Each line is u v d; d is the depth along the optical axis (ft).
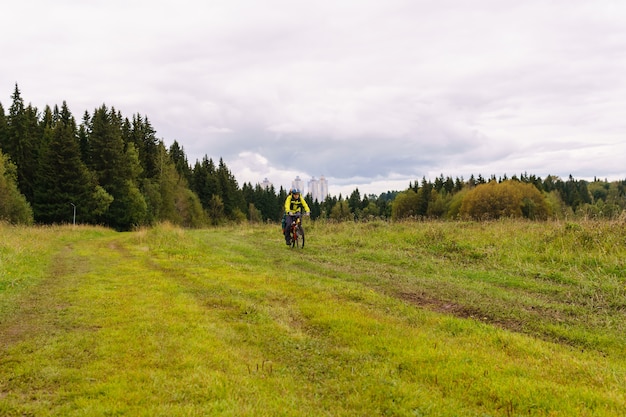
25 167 166.71
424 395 13.42
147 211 198.59
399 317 22.04
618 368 15.48
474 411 12.64
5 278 29.66
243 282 30.14
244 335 19.29
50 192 153.89
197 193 301.22
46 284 29.81
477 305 24.84
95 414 11.60
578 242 39.04
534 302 25.52
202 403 12.46
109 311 22.27
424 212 327.26
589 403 12.64
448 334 19.30
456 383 14.30
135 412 11.78
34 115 183.21
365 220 74.13
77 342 17.51
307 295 26.32
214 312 22.75
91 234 85.66
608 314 23.08
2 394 13.03
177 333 18.72
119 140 185.68
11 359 15.69
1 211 126.21
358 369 15.70
